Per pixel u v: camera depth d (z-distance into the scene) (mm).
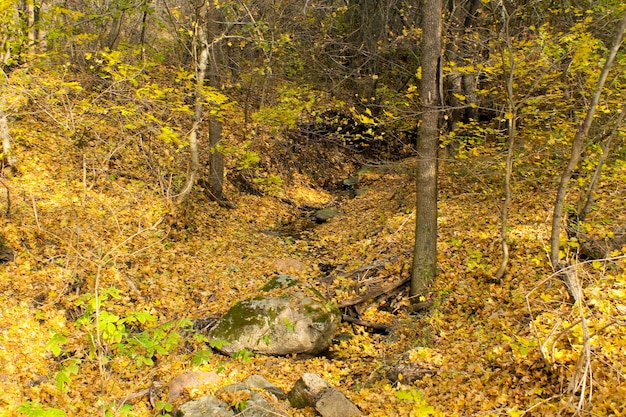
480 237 9055
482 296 7457
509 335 6043
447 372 5789
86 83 10289
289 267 10508
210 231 11758
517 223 8992
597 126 9266
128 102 8578
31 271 7301
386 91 15508
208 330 7789
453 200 11648
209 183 13734
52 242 8125
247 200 14938
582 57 7168
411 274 8500
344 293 9062
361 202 15875
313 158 18984
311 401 5371
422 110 8148
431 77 7883
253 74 13547
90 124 8180
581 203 7824
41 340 6219
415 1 16625
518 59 8375
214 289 9086
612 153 9055
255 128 12273
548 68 7887
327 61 17938
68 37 10031
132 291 8102
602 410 4086
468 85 12516
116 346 3871
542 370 5004
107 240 8875
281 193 16453
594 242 6945
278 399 5672
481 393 5074
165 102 8812
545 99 8609
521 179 10836
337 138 17828
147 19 14258
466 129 11516
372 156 20094
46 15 9961
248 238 12141
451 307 7688
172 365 6340
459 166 12805
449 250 9070
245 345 7340
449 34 12047
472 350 6129
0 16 7938
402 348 7148
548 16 11281
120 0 10914
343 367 7012
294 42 14891
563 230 7840
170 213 10500
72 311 7043
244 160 10969
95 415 5258
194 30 10250
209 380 5891
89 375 5980
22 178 9484
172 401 5473
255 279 9836
